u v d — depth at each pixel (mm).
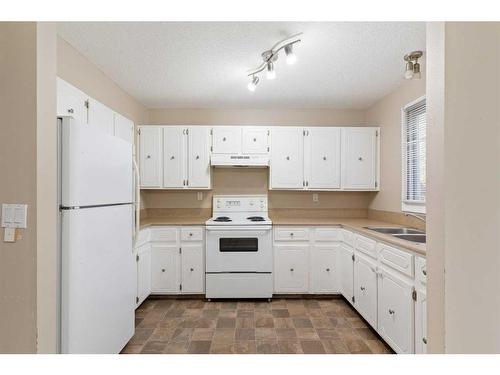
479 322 951
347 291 2955
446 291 1007
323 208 3787
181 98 3387
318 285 3199
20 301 1219
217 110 3771
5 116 1219
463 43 965
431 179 1089
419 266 1688
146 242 3039
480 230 945
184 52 2289
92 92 2477
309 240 3209
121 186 1964
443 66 1003
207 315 2764
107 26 1922
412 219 2771
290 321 2627
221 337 2326
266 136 3490
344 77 2777
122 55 2332
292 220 3510
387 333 2076
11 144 1217
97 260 1662
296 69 2598
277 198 3781
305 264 3201
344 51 2268
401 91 2959
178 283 3168
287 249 3195
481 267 945
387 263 2082
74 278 1454
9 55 1218
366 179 3480
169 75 2727
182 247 3176
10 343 1222
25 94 1212
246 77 2781
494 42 924
